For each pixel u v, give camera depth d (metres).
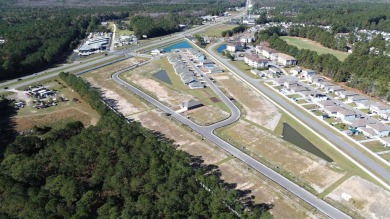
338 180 82.75
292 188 79.25
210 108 125.81
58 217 62.34
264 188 78.81
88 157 78.75
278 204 73.31
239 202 70.06
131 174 74.56
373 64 155.75
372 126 106.75
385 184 81.31
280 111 124.25
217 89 146.75
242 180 81.81
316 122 115.00
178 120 115.00
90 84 151.38
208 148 96.75
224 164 88.69
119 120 99.12
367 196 76.88
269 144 99.94
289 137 105.25
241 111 123.69
